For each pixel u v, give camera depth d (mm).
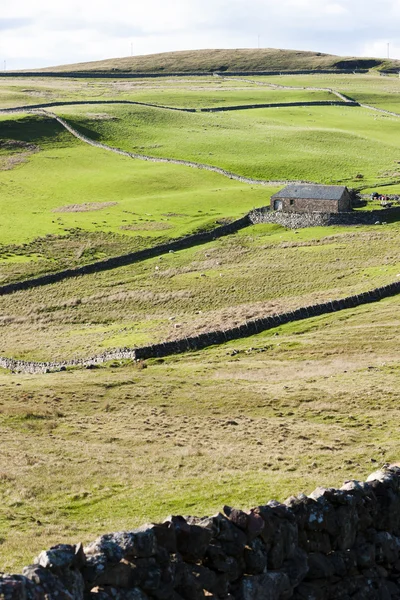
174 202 162000
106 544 11859
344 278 103875
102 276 122188
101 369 72500
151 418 49906
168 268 122875
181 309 102750
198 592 12469
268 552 13695
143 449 41156
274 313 88938
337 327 80375
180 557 12594
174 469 36062
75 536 26250
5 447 40562
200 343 79375
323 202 142125
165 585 12141
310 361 67938
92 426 47344
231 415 50531
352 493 15250
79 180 183375
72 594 10906
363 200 151625
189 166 195000
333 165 195500
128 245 136000
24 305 111875
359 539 15258
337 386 56094
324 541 14656
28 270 125500
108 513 29422
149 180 181375
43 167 196500
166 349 77500
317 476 33938
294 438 43125
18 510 29656
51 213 157250
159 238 138500
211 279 112875
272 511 13984
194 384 60219
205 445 41812
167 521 12766
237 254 125875
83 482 33844
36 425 47094
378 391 53406
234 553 13203
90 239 139500
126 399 55969
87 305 108688
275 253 123312
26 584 10328
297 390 55844
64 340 91438
